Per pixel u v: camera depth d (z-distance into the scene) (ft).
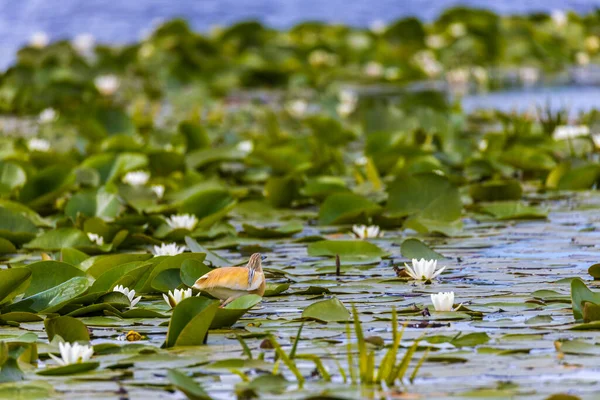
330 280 25.68
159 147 54.34
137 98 83.92
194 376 17.48
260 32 107.24
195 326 19.34
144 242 31.76
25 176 40.91
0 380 17.38
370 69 91.35
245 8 174.29
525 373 17.19
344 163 50.52
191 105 77.10
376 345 19.12
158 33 105.91
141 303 23.72
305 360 18.45
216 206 34.96
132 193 38.04
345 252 29.07
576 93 81.82
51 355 18.35
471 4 167.63
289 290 24.58
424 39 100.22
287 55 97.96
